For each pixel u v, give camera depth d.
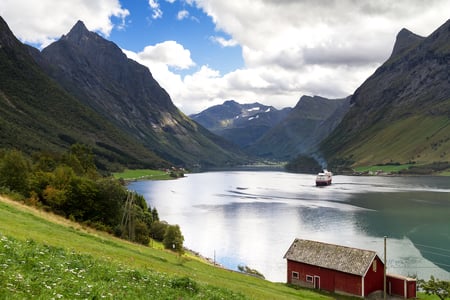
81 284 19.83
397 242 116.44
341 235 126.19
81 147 146.62
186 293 24.98
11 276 17.77
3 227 36.91
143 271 28.69
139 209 112.19
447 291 66.31
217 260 100.25
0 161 96.62
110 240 59.53
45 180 92.19
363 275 64.50
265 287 59.09
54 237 43.75
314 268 70.50
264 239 122.38
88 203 88.38
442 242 116.00
